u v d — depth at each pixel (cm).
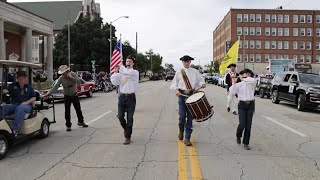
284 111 1681
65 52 5219
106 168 664
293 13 9556
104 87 3325
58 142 891
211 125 1169
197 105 824
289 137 986
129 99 866
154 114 1468
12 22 2983
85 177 612
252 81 834
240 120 831
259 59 9525
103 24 5509
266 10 9512
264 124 1225
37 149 815
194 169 657
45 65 4369
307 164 703
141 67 8881
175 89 879
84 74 2673
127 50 5800
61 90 2039
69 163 698
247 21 9488
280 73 2103
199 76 876
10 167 673
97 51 5278
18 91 890
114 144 866
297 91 1756
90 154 768
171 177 611
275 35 9550
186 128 861
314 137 990
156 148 823
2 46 2791
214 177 614
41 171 647
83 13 8012
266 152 799
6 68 899
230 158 741
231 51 2434
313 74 1859
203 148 830
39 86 1789
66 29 5319
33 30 3462
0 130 736
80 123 1119
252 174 633
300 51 9600
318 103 1642
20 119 806
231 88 841
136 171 645
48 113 1527
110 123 1209
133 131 1045
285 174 636
